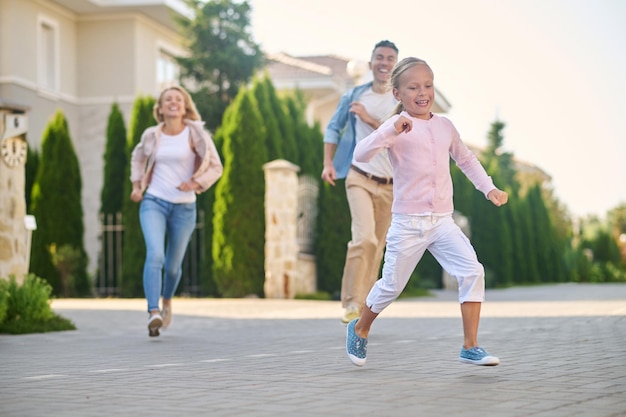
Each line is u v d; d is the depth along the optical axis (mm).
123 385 6516
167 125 11492
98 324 13586
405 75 7191
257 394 5945
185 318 14805
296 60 46844
